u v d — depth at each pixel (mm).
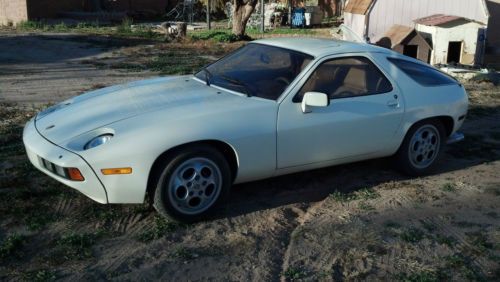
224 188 4508
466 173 5980
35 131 4566
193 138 4223
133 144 4066
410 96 5469
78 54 15227
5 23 29047
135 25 26953
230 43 19609
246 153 4531
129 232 4277
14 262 3773
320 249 4145
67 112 4770
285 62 5133
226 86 5059
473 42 15422
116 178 4055
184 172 4297
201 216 4449
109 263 3818
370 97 5207
